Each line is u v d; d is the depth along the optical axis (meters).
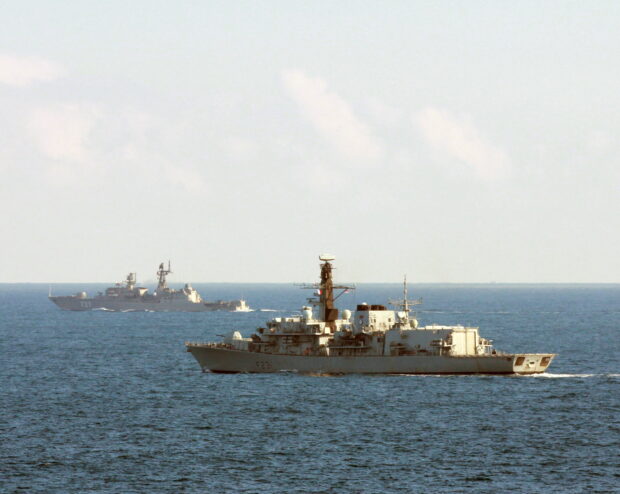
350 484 170.88
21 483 171.75
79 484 171.38
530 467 182.00
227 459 188.00
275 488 168.50
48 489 168.50
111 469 180.88
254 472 178.50
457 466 182.88
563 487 169.38
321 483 171.38
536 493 165.62
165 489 168.25
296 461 186.25
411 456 190.12
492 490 167.50
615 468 181.62
